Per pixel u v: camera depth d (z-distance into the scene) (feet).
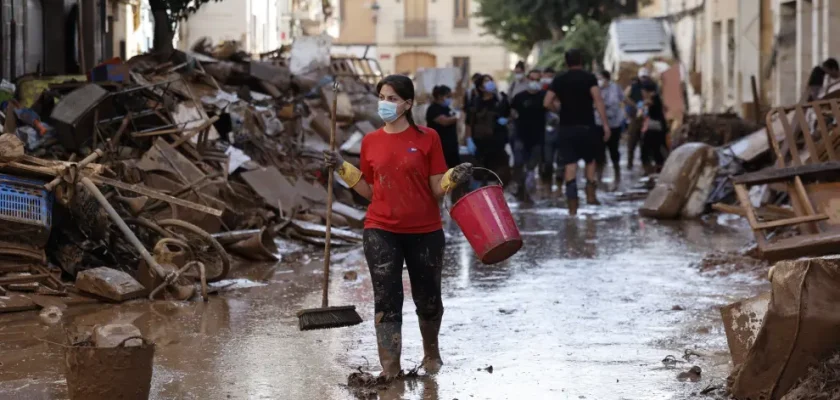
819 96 62.44
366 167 30.35
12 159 40.55
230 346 34.19
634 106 118.93
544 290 44.91
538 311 40.24
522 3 249.14
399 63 357.41
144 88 57.57
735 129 99.30
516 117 85.46
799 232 51.24
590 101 75.61
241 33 165.48
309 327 29.22
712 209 72.90
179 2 96.07
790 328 25.39
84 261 44.57
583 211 78.59
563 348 34.01
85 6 109.09
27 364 31.19
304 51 101.35
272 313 39.75
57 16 97.96
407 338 35.86
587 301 42.22
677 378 29.86
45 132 54.13
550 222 71.67
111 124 56.75
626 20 207.62
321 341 35.12
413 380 30.01
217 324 37.58
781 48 129.29
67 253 44.21
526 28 265.75
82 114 53.21
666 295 43.27
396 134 30.04
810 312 25.18
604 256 55.06
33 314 38.70
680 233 64.54
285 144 78.43
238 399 28.14
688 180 72.18
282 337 35.63
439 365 31.50
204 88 77.46
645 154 105.50
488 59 356.59
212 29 165.07
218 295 43.45
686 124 107.24
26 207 41.11
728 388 27.48
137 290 41.47
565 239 62.34
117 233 45.83
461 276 49.06
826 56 113.09
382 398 28.25
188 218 51.24
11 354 32.42
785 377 25.75
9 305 38.73
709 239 61.31
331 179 30.32
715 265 49.88
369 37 357.00
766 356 25.99
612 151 104.01
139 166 52.85
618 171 104.22
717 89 167.84
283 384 29.66
